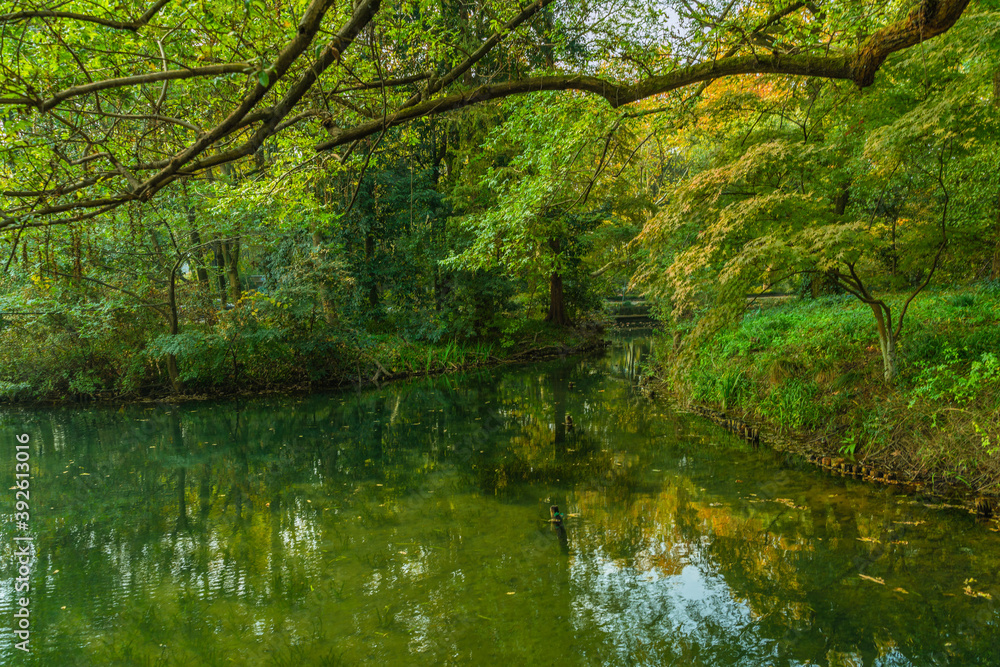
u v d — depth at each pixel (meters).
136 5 3.34
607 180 14.94
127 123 3.87
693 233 7.77
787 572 4.95
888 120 8.47
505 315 23.78
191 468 9.23
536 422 11.59
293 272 16.42
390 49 5.55
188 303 15.52
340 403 14.75
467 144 19.39
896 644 3.91
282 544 5.98
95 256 9.94
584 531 6.03
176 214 13.08
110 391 15.50
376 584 5.02
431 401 14.60
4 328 13.98
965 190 9.80
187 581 5.21
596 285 24.95
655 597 4.68
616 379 16.50
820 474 7.33
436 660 3.91
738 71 4.35
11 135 3.20
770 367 9.95
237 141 3.92
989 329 7.33
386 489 7.77
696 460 8.28
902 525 5.65
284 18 3.70
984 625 4.06
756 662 3.78
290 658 3.99
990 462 6.11
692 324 10.68
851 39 5.25
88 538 6.32
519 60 5.70
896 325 8.67
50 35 3.04
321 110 3.62
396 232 20.59
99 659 4.02
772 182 7.79
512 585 4.94
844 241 6.19
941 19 3.61
